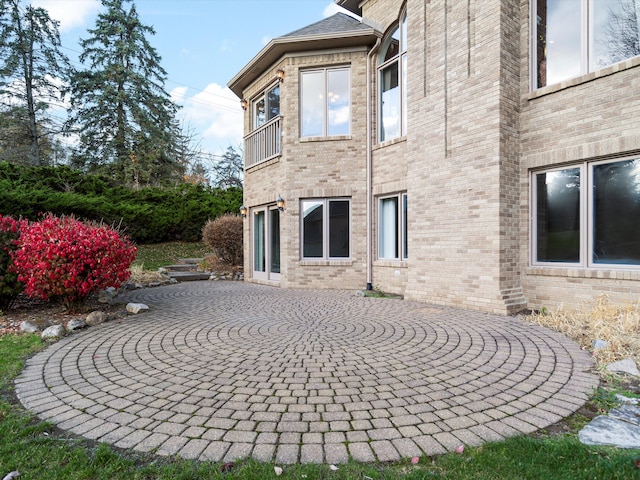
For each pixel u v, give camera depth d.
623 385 3.23
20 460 2.21
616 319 4.95
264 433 2.50
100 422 2.67
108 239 6.25
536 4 6.48
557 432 2.51
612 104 5.48
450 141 6.99
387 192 9.17
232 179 37.72
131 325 5.59
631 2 5.50
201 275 12.23
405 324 5.52
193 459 2.22
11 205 11.28
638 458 2.15
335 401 2.98
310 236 10.08
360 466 2.15
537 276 6.31
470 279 6.62
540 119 6.29
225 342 4.65
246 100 12.36
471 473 2.06
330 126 10.02
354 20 10.84
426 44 7.52
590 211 5.83
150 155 24.53
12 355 4.16
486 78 6.39
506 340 4.59
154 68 26.50
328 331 5.16
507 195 6.32
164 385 3.33
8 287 6.05
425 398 3.02
